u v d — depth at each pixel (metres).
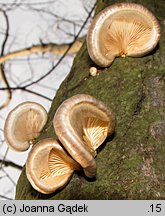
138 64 0.43
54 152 0.37
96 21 0.42
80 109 0.36
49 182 0.38
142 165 0.37
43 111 0.46
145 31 0.43
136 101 0.41
